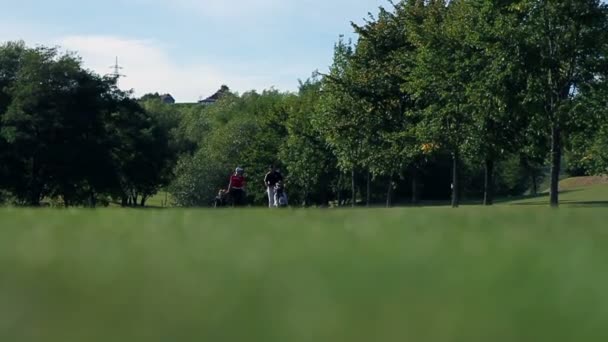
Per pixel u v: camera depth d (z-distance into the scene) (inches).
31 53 2974.9
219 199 1379.2
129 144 3336.6
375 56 2049.7
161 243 275.6
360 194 3782.0
